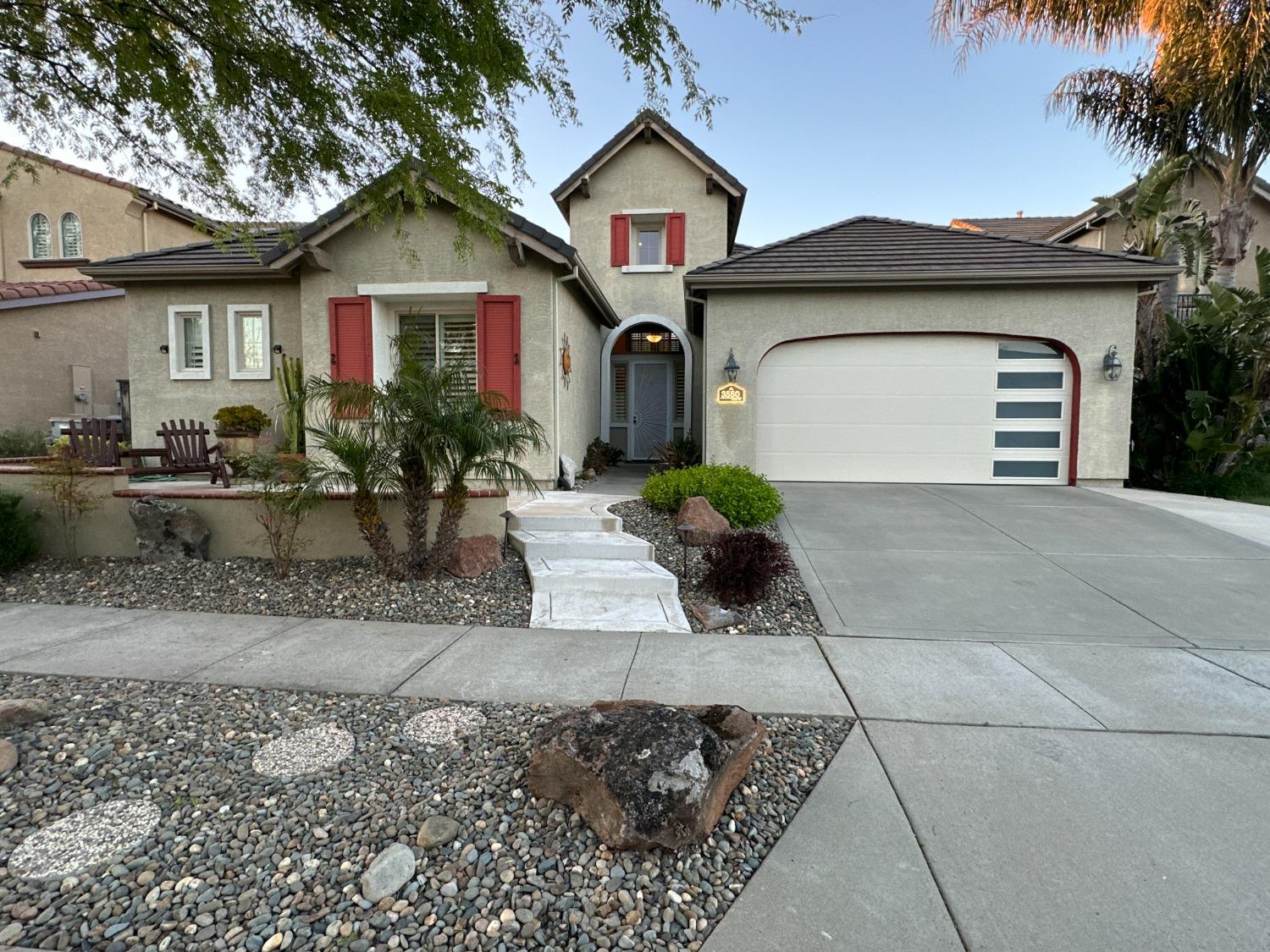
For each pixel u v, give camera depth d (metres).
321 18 4.11
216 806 2.45
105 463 6.43
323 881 2.09
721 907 2.00
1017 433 9.91
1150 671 3.83
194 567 5.80
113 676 3.64
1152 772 2.72
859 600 5.14
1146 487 10.55
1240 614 4.83
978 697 3.47
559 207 15.09
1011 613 4.88
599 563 5.74
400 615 4.79
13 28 4.19
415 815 2.40
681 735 2.43
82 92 4.60
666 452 11.30
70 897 2.01
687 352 14.30
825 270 9.77
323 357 9.46
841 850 2.25
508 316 9.21
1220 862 2.16
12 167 5.26
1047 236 17.78
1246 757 2.84
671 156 14.31
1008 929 1.89
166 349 10.63
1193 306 11.23
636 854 2.21
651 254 14.91
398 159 5.13
